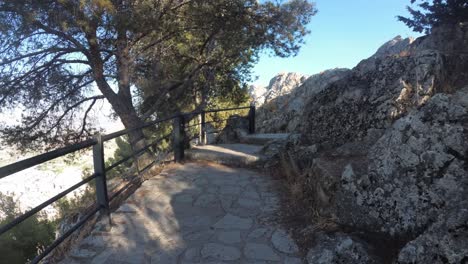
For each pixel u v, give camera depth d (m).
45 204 2.77
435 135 2.99
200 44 13.09
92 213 3.70
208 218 4.20
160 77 11.66
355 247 2.92
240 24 10.92
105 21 8.38
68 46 9.80
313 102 5.95
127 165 18.27
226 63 13.04
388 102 4.46
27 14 7.64
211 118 17.17
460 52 5.05
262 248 3.44
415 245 2.47
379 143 3.50
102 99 12.16
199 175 6.04
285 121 15.38
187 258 3.30
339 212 3.50
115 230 3.89
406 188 3.01
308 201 4.29
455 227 2.29
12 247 11.86
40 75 10.05
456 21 5.86
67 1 7.91
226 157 6.88
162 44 11.61
